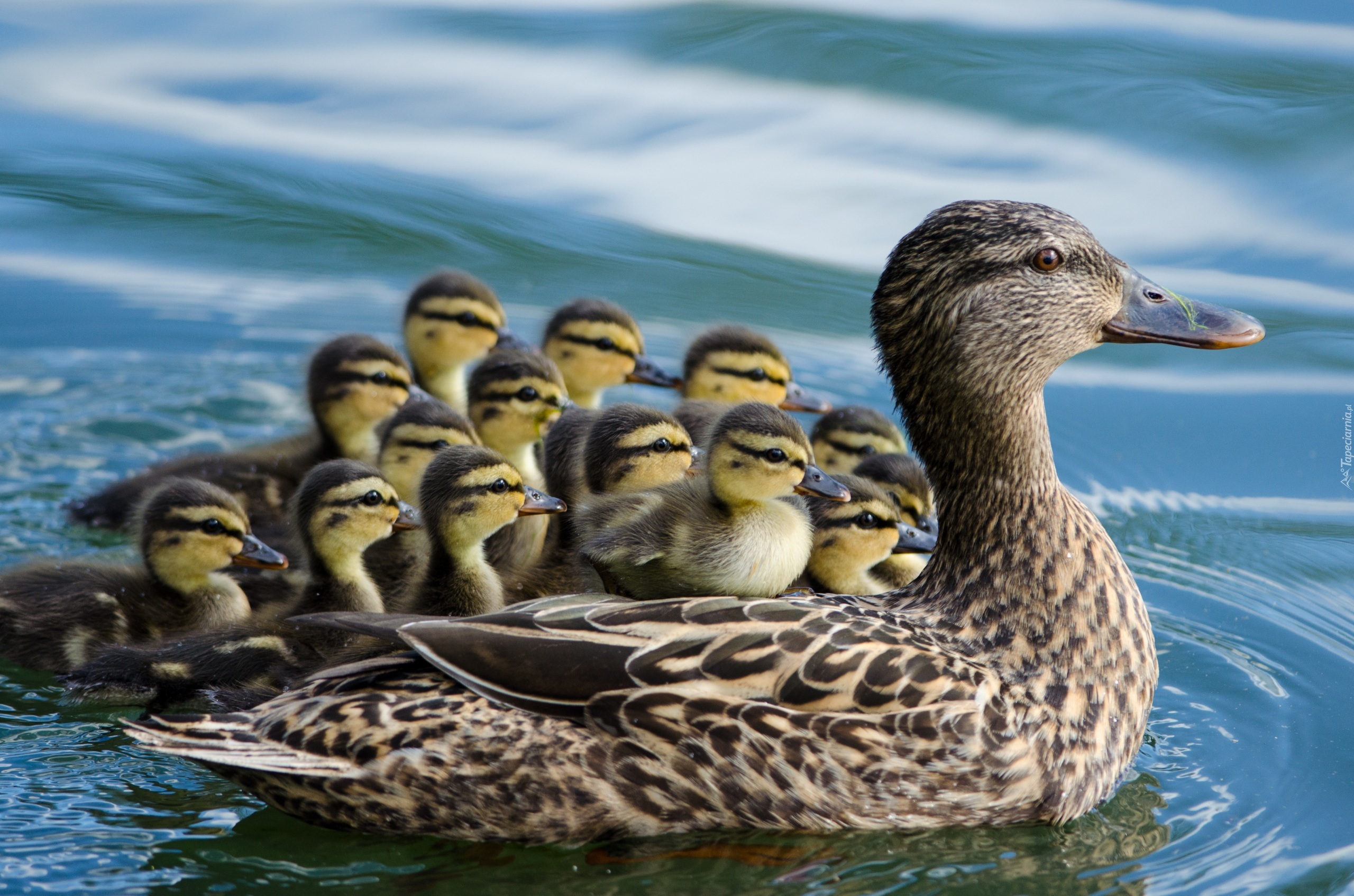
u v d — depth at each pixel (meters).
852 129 21.28
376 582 12.72
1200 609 12.64
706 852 8.77
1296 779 10.05
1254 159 19.91
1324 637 12.17
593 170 20.69
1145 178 19.66
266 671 10.51
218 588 11.80
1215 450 15.53
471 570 11.78
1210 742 10.54
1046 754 8.89
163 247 18.72
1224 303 17.00
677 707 8.46
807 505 12.25
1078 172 19.86
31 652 11.20
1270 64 22.83
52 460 14.70
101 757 9.97
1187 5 25.44
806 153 20.78
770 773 8.56
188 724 8.59
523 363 14.40
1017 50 23.41
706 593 11.17
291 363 16.83
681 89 22.59
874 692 8.58
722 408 14.02
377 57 24.05
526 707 8.52
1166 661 11.75
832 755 8.56
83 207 19.42
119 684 10.51
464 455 11.80
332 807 8.80
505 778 8.52
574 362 15.53
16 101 22.12
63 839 9.02
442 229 19.16
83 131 21.42
